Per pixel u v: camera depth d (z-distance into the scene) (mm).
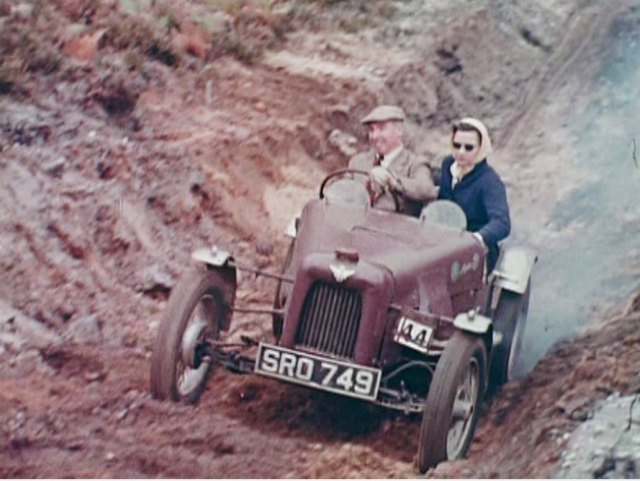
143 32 11148
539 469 5879
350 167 7484
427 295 6488
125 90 10227
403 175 7258
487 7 14531
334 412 6957
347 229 6738
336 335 6328
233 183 9938
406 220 6934
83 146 9266
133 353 7477
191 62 11422
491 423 6969
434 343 6488
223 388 7078
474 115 13188
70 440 6289
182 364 6789
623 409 6105
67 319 7730
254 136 10523
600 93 13555
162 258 8703
